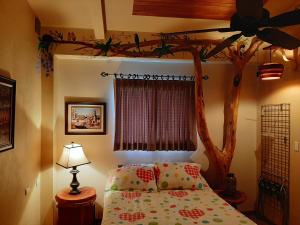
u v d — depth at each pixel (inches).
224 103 150.9
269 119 141.6
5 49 79.5
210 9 107.7
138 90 140.6
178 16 114.0
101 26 110.7
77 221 117.0
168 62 144.9
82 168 138.2
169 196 114.1
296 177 121.3
